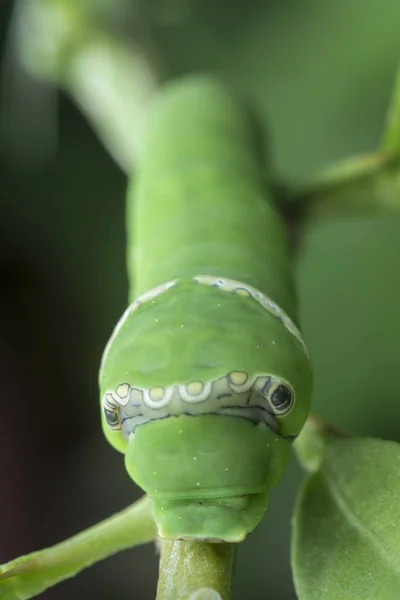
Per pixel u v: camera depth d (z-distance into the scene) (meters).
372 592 0.09
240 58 0.17
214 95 0.12
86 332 0.18
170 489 0.09
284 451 0.09
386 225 0.15
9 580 0.09
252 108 0.13
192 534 0.09
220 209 0.11
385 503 0.09
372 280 0.15
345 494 0.09
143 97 0.16
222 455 0.09
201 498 0.09
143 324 0.10
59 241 0.18
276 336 0.10
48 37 0.17
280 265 0.10
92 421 0.19
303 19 0.17
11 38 0.19
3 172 0.18
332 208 0.12
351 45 0.16
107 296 0.18
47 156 0.18
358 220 0.15
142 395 0.09
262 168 0.12
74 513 0.19
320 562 0.09
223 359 0.09
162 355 0.09
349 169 0.12
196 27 0.17
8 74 0.19
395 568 0.09
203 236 0.11
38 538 0.19
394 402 0.15
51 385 0.19
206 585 0.09
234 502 0.09
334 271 0.15
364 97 0.16
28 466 0.19
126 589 0.18
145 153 0.12
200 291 0.10
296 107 0.16
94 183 0.18
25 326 0.19
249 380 0.09
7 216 0.18
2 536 0.18
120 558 0.18
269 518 0.16
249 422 0.09
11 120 0.19
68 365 0.19
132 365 0.09
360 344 0.15
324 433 0.10
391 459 0.09
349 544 0.09
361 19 0.16
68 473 0.19
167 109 0.12
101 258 0.18
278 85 0.17
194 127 0.12
